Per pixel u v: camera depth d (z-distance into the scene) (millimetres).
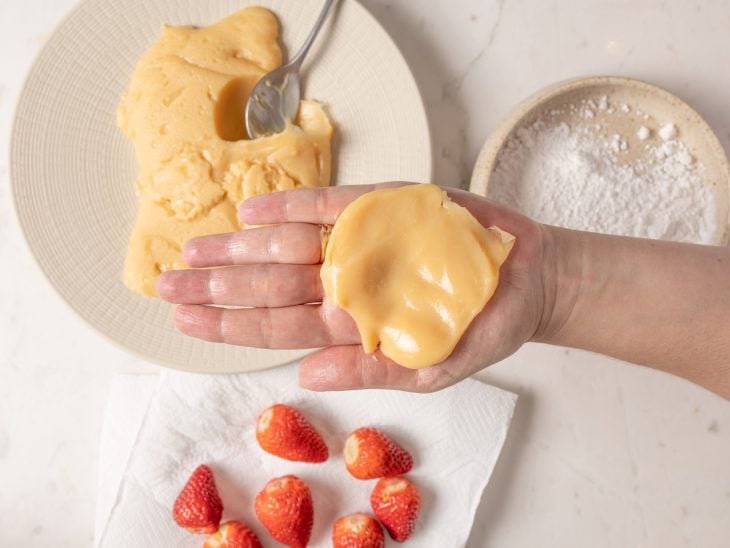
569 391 577
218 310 453
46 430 574
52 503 572
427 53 577
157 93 543
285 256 458
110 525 546
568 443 576
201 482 548
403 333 426
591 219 552
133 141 551
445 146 576
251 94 549
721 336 460
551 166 554
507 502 576
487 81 577
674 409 577
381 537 553
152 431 553
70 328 575
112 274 547
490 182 550
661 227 553
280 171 544
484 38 577
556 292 458
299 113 562
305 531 552
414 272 430
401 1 574
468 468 564
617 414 577
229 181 543
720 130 573
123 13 553
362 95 556
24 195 541
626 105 556
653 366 486
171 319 542
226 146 542
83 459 573
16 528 571
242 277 453
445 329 426
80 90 552
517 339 446
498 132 539
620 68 576
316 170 550
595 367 578
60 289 538
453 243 430
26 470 572
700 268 460
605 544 578
